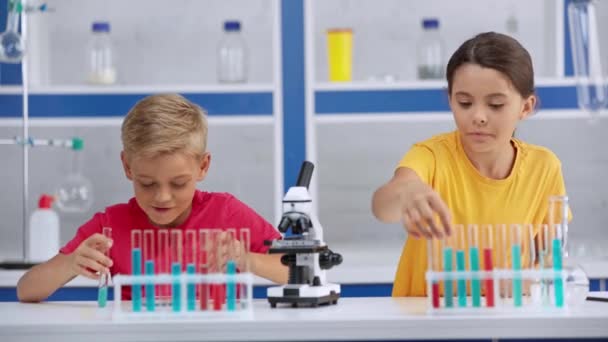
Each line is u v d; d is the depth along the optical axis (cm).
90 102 355
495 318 154
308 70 352
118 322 154
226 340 153
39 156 409
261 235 228
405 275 221
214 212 228
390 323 154
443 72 367
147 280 161
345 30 366
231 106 354
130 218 224
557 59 364
